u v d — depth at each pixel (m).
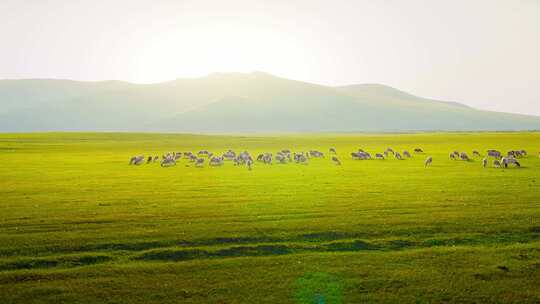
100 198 30.55
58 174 46.25
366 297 14.05
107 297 14.09
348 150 90.38
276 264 16.81
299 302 13.77
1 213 25.27
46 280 15.30
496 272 15.81
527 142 107.12
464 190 32.78
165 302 13.77
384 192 32.22
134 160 59.84
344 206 26.94
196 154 81.69
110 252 18.28
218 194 32.00
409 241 19.59
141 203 28.52
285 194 31.70
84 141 121.69
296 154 64.25
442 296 14.08
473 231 21.02
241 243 19.52
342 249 18.73
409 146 101.25
